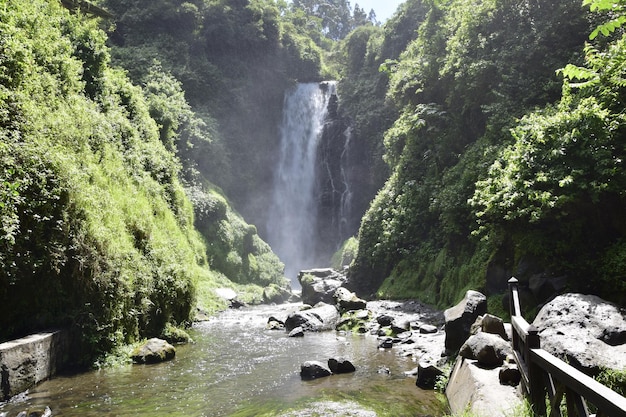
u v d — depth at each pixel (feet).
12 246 24.34
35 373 24.63
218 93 128.88
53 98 36.65
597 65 31.73
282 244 133.90
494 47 53.31
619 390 14.89
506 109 47.75
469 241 49.55
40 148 27.73
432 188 60.49
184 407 21.57
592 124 29.35
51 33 43.55
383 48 133.90
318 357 32.83
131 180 47.60
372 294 68.90
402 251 63.52
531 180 31.78
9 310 26.13
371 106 127.54
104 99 54.39
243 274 93.91
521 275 33.78
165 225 50.90
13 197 23.25
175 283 42.86
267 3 157.99
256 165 131.75
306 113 147.64
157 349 32.22
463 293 43.93
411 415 19.89
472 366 20.68
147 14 125.39
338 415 20.04
